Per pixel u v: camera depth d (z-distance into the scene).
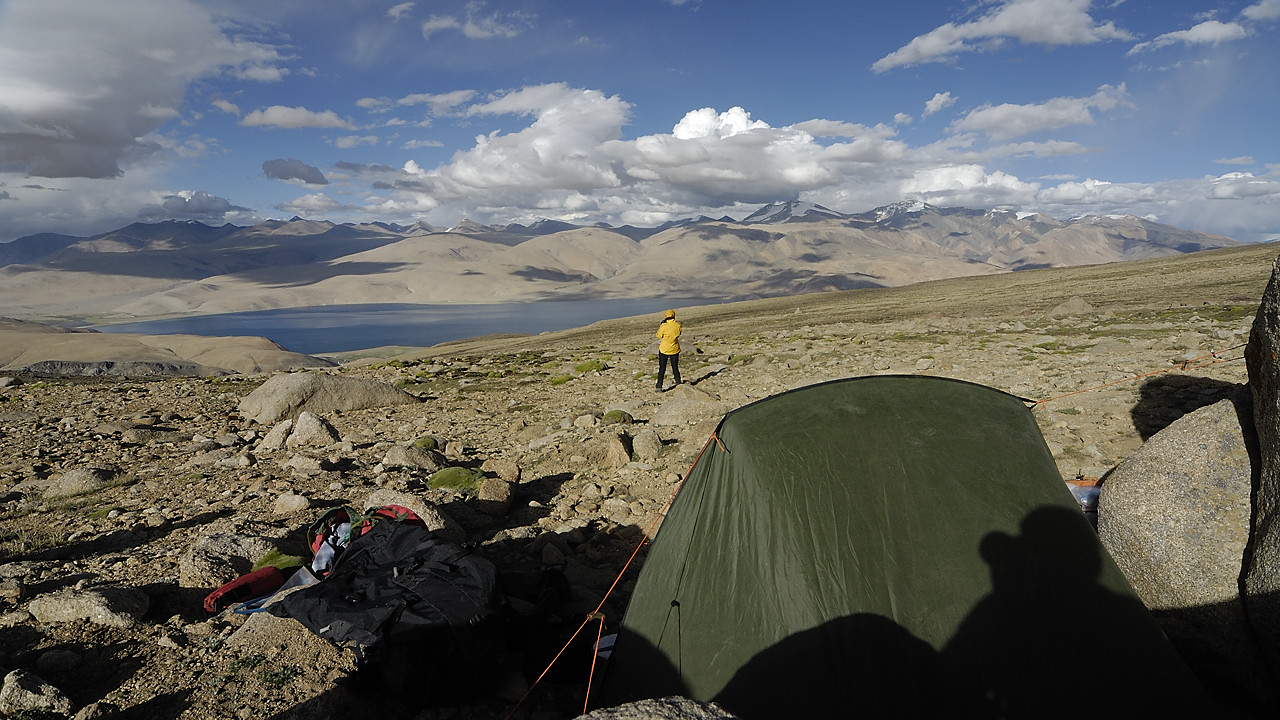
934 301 71.25
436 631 4.45
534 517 8.15
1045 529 4.02
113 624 5.34
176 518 8.31
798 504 4.15
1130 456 5.18
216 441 13.80
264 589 5.92
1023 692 3.60
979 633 3.72
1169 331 20.75
